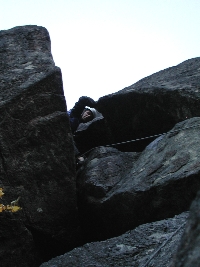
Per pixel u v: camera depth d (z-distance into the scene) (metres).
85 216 5.29
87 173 5.49
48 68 5.58
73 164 5.26
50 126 5.21
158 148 5.03
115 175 5.28
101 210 4.90
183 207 4.10
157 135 5.70
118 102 6.66
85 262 3.20
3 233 4.62
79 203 5.38
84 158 6.31
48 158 5.13
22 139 5.04
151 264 2.80
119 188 4.80
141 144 6.49
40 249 4.94
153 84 6.80
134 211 4.45
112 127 6.91
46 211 4.96
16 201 4.00
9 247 4.62
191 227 1.13
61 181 5.14
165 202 4.20
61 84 5.45
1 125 4.97
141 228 3.50
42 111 5.26
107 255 3.22
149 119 6.27
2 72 5.70
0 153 4.89
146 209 4.35
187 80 6.40
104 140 7.03
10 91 5.23
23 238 4.71
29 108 5.18
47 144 5.16
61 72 5.49
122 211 4.59
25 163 4.98
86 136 7.14
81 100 7.36
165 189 4.17
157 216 4.27
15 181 4.87
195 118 5.08
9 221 4.68
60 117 5.29
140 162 5.11
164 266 2.63
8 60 6.01
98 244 3.46
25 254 4.71
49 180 5.09
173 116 5.89
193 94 5.74
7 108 5.04
